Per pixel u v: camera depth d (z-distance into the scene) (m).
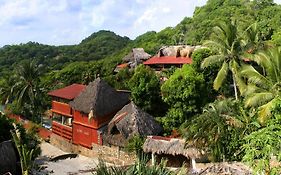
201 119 30.17
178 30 105.00
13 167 34.09
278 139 12.13
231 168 20.64
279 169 13.09
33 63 63.72
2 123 37.12
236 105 31.66
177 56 60.38
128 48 111.81
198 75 40.94
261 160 12.35
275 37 53.31
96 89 43.19
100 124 41.59
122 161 37.66
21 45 148.12
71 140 45.50
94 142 41.66
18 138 31.36
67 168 38.12
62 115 47.47
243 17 77.62
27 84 61.72
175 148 32.28
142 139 35.72
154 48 93.12
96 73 71.75
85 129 43.09
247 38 47.06
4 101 67.00
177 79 39.75
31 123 56.53
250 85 33.12
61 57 135.38
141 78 42.66
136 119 37.62
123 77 56.56
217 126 29.16
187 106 38.97
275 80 32.00
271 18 74.31
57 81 75.06
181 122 38.94
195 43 75.31
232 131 28.48
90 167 37.66
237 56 39.75
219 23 41.69
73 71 74.56
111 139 38.50
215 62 40.16
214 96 44.19
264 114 26.61
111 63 75.25
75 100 44.69
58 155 43.38
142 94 42.00
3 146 34.22
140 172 14.65
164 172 15.00
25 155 30.70
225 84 44.25
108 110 42.25
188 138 30.77
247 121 29.06
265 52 35.81
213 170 21.09
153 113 42.69
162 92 40.81
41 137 51.69
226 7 99.00
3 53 138.75
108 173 15.14
